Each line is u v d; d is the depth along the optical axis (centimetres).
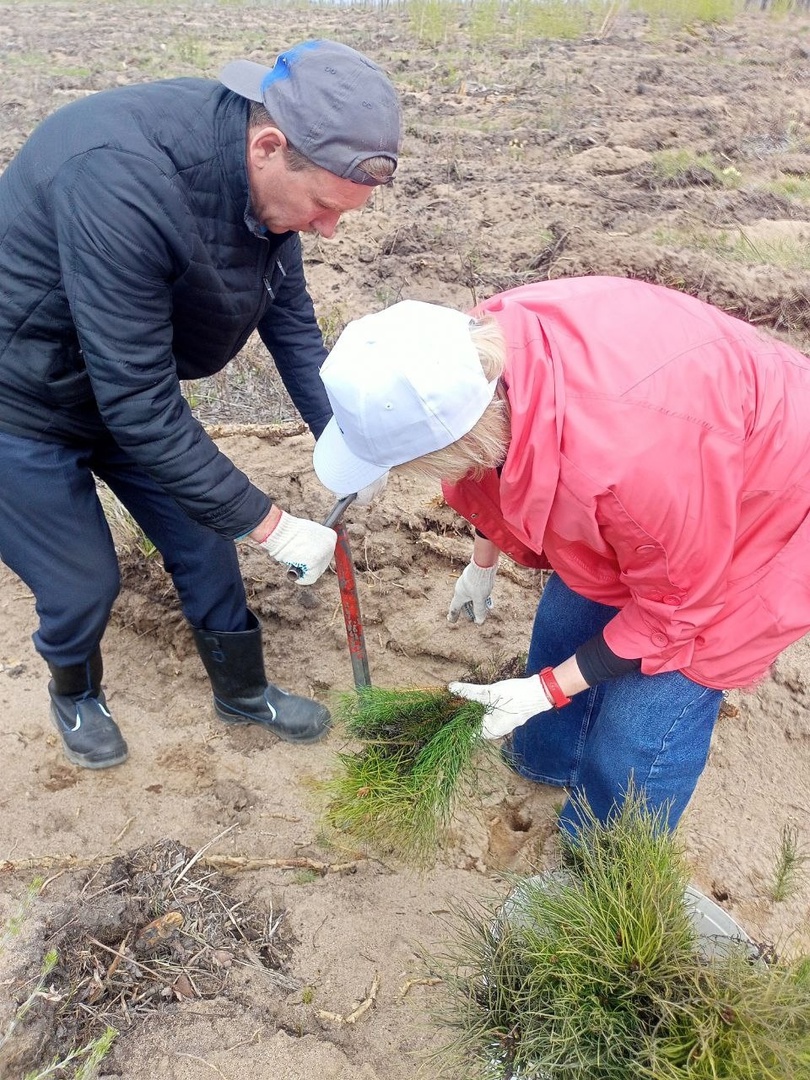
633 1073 183
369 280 516
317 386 281
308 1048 223
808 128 733
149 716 318
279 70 196
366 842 256
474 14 1030
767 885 269
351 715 243
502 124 729
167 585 347
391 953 248
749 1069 175
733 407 185
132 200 193
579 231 542
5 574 369
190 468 219
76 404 238
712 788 295
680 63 882
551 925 206
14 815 280
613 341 183
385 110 196
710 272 510
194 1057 220
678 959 196
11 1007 220
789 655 334
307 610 348
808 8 1113
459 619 343
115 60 880
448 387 170
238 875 266
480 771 278
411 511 375
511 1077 194
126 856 263
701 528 186
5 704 317
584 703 271
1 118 717
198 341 235
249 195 206
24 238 210
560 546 205
